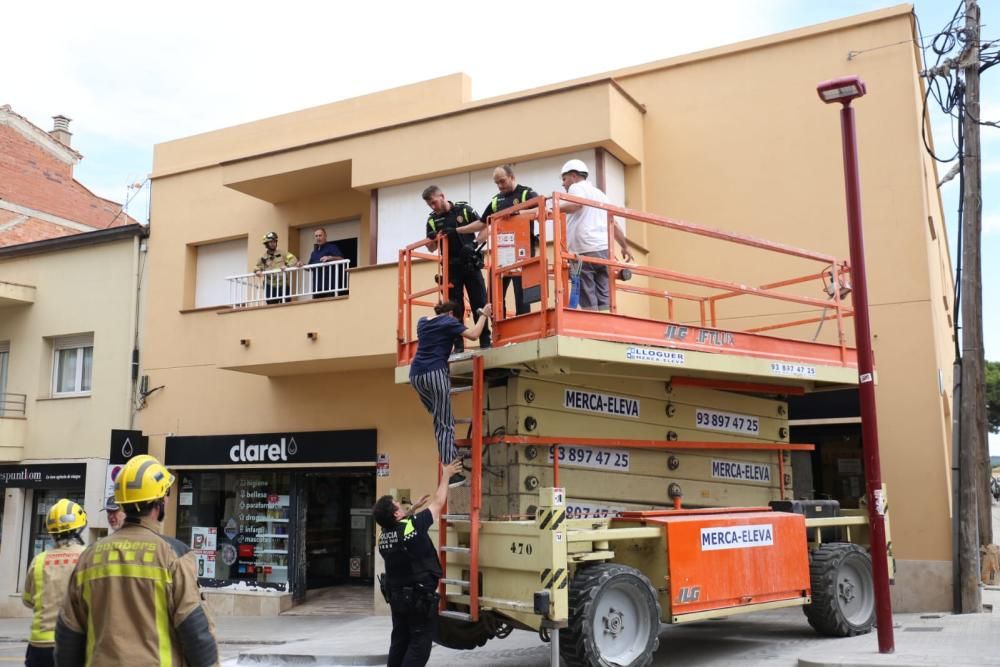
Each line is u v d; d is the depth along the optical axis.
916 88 11.89
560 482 7.89
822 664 7.30
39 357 17.61
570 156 12.45
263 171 14.50
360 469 14.27
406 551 7.00
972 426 10.80
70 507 6.32
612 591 7.15
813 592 8.84
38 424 17.31
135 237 16.92
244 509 15.05
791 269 12.12
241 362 13.65
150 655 3.69
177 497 15.61
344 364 13.51
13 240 23.39
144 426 16.05
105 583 3.77
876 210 11.73
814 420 11.59
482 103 13.95
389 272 12.68
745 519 8.16
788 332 12.06
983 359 11.95
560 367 7.50
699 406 9.08
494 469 7.84
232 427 15.18
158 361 16.17
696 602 7.57
